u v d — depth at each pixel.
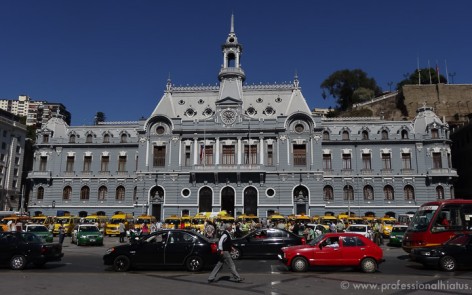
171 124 74.00
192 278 21.89
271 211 69.50
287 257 25.00
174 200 71.31
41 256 25.53
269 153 72.38
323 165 78.88
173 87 81.69
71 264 28.44
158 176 72.44
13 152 103.62
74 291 17.92
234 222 59.44
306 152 71.50
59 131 83.56
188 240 25.05
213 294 17.42
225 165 70.69
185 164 73.00
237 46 81.75
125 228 54.47
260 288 18.95
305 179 70.25
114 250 24.84
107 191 79.56
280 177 70.50
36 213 79.25
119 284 19.83
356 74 145.25
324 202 73.69
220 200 70.38
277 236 32.44
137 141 80.69
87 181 80.19
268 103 77.75
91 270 25.25
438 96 115.00
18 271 24.58
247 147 72.69
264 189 70.38
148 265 24.86
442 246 26.41
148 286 19.30
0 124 98.88
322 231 44.47
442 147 76.38
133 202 78.31
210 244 25.02
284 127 72.00
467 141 84.81
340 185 77.44
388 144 78.19
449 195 74.62
